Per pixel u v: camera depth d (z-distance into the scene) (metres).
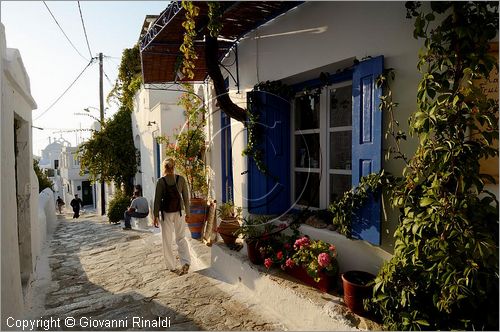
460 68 2.32
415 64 2.76
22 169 5.05
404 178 2.75
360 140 3.14
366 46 3.15
